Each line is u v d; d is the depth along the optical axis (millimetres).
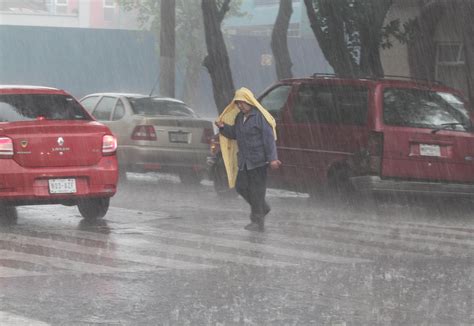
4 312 8625
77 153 14641
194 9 58156
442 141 17297
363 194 17203
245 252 12398
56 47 62312
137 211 16859
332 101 17828
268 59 59844
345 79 17828
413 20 26578
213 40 27656
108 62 63125
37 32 62000
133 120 22062
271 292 9820
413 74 28641
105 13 85125
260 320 8562
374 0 25453
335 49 25969
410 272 11234
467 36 23703
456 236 14742
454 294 9969
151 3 61406
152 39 63438
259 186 14711
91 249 12328
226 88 27750
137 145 21875
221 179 19547
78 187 14648
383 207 19109
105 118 22875
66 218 15609
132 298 9359
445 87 18000
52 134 14445
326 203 18422
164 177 24984
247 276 10672
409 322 8633
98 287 9836
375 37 25672
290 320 8594
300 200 19641
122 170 22453
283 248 12859
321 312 8945
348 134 17328
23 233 13773
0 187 14156
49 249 12266
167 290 9789
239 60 64312
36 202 14477
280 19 30438
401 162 17078
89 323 8297
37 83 62125
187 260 11641
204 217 16188
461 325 8578
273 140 14656
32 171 14266
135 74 63469
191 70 59062
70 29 62438
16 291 9531
